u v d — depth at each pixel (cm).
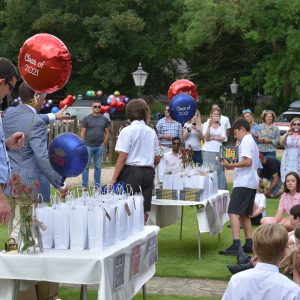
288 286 413
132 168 808
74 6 3584
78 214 539
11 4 3581
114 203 583
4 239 972
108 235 552
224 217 1020
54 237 543
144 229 657
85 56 3575
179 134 1416
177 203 885
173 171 909
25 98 655
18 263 516
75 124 2264
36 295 571
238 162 894
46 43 639
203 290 748
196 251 952
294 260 551
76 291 732
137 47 3644
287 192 916
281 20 3078
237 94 4122
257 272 420
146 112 821
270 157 1453
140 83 2388
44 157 632
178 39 3531
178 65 4166
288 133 1386
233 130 909
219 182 1298
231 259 898
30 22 3650
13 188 540
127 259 566
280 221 911
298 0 2902
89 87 3697
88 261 508
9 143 547
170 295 723
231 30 3178
